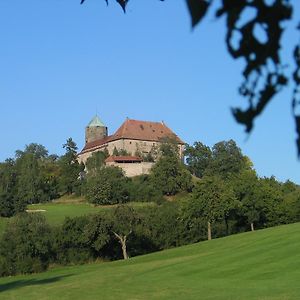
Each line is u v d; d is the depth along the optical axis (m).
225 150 164.50
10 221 71.62
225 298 27.86
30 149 191.00
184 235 86.38
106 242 75.94
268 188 95.06
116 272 50.97
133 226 80.06
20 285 48.12
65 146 158.38
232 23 2.01
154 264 54.75
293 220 94.94
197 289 32.97
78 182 146.62
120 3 4.35
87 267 66.94
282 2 2.00
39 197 138.12
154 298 30.80
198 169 166.38
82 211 114.06
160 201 124.94
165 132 187.25
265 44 2.04
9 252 68.62
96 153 169.88
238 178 95.69
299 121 2.18
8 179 140.00
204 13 1.93
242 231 95.06
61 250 75.44
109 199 125.56
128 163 160.50
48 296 36.62
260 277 35.31
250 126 2.07
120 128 184.00
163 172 130.25
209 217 84.81
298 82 2.14
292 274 34.81
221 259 47.66
